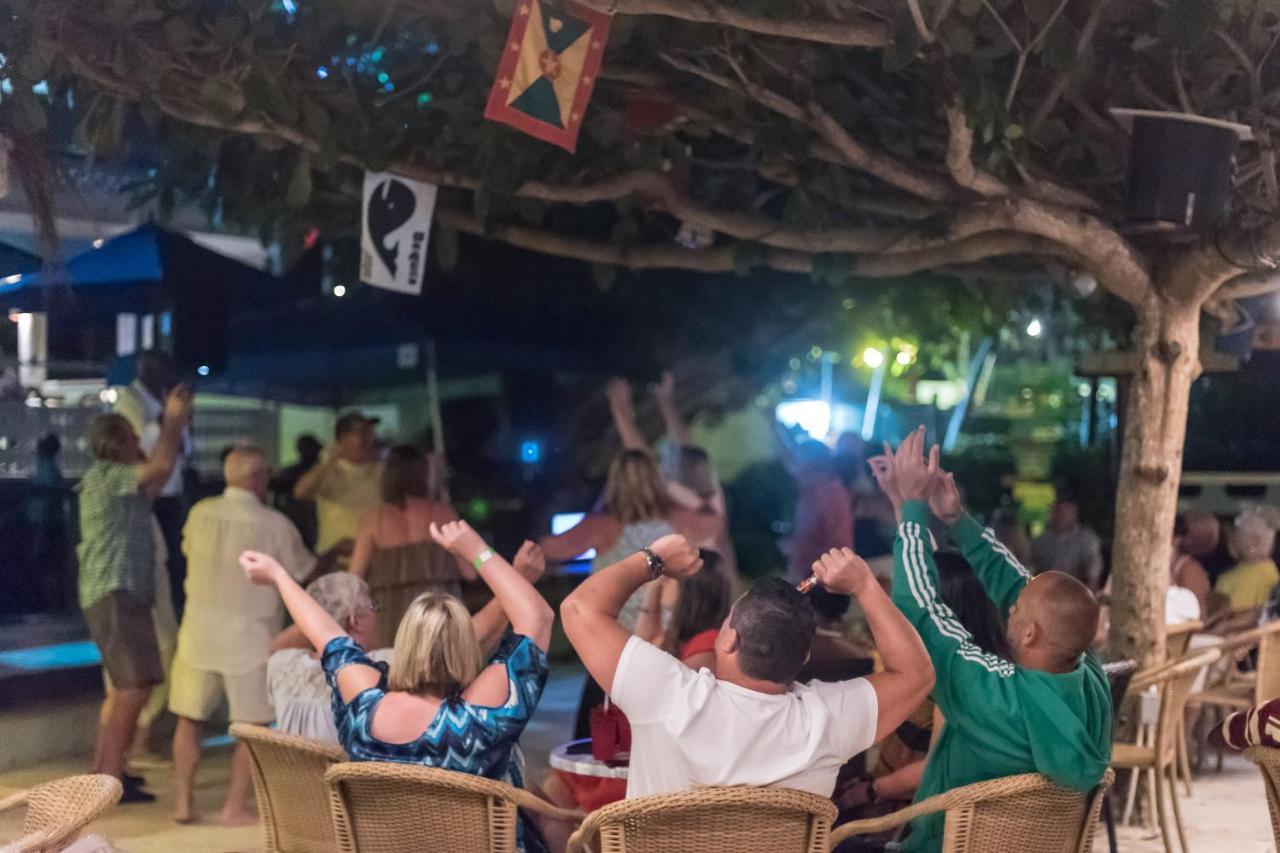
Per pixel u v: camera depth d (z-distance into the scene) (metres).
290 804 4.08
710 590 5.30
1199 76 5.89
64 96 6.20
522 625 3.82
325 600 4.66
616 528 6.35
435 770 3.42
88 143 5.93
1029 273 8.59
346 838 3.54
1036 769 3.44
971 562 4.25
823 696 3.27
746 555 13.44
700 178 8.33
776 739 3.20
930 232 6.56
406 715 3.63
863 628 5.93
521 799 3.56
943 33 5.23
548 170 7.14
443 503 6.83
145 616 6.66
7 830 6.16
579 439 12.29
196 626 6.49
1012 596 4.20
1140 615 6.51
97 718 7.88
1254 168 6.14
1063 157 6.39
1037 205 6.13
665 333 11.48
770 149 6.35
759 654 3.21
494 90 5.07
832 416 17.75
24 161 5.73
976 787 3.42
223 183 7.46
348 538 7.63
